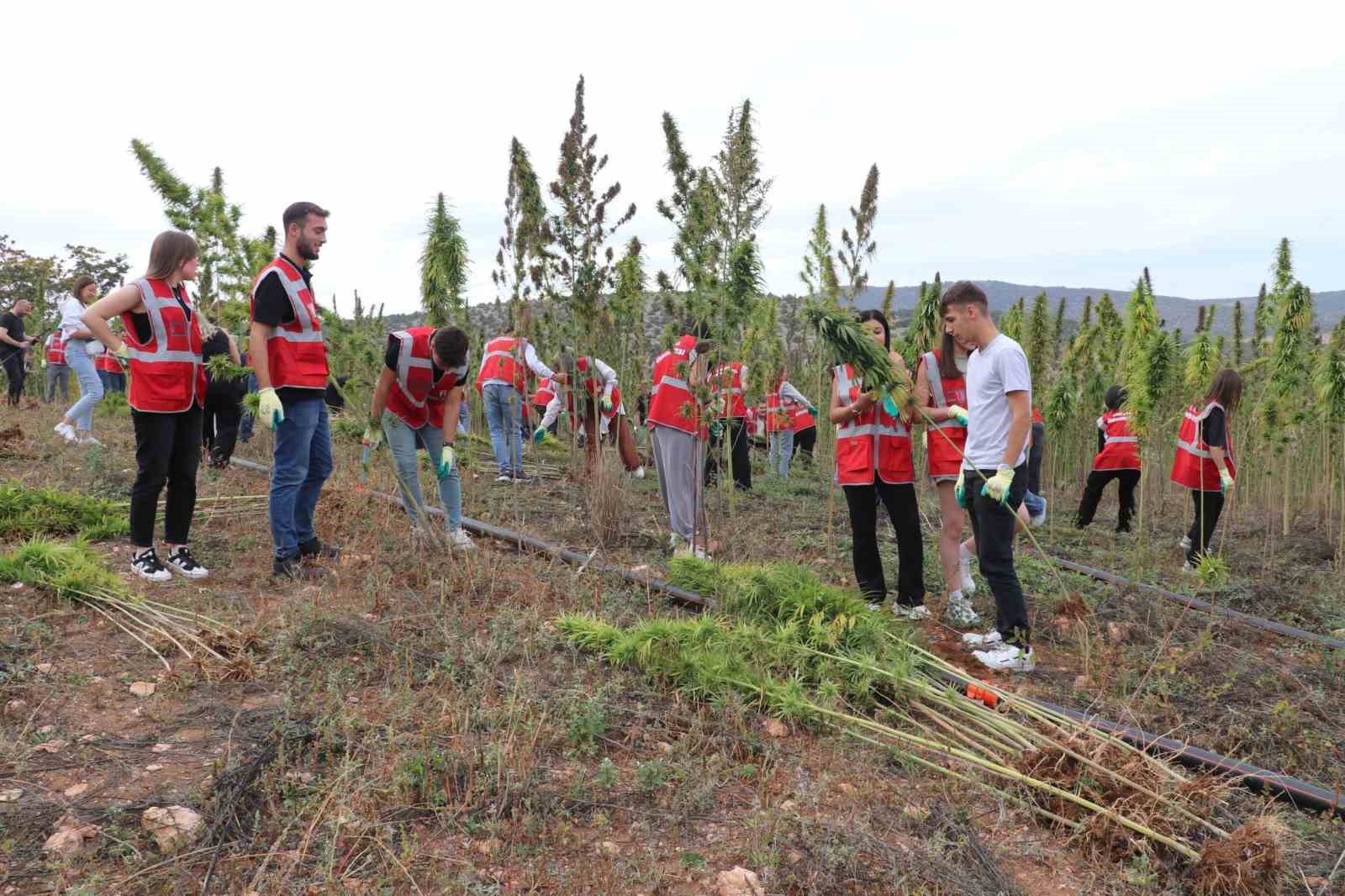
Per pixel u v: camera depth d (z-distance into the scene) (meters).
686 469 6.38
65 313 8.58
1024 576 6.46
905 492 5.33
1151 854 2.79
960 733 3.52
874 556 5.45
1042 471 12.80
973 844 2.82
